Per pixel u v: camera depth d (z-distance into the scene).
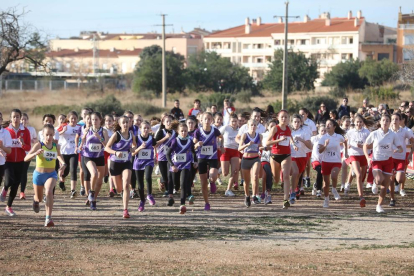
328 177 18.28
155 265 11.21
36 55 47.75
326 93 87.62
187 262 11.46
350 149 18.78
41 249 12.55
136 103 67.31
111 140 16.23
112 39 164.50
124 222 15.55
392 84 88.06
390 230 14.87
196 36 159.88
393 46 122.44
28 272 10.72
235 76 102.62
